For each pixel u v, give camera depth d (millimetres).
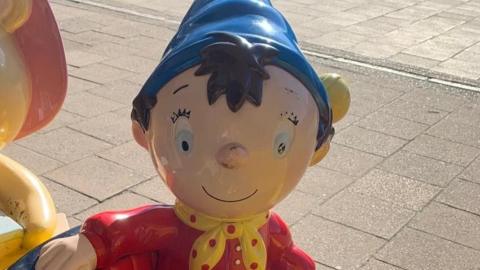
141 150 4016
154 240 1645
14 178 2166
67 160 3822
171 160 1518
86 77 5152
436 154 4312
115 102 4734
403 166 4098
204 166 1473
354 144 4359
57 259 1554
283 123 1472
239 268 1635
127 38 6227
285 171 1529
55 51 1855
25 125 1942
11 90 1741
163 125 1507
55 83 1892
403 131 4648
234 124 1434
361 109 4992
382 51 6414
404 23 7488
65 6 7098
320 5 8008
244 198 1521
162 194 3543
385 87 5504
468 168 4137
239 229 1622
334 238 3268
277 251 1775
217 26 1519
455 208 3633
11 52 1746
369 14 7770
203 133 1451
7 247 1962
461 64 6215
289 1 8062
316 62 5953
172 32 6531
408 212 3559
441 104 5230
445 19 7793
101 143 4078
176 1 7719
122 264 1643
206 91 1439
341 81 1740
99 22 6645
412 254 3180
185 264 1640
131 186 3596
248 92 1420
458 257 3186
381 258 3131
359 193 3719
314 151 1615
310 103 1525
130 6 7336
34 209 2061
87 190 3512
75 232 1754
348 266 3053
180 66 1478
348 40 6676
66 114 4438
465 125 4844
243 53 1428
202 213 1600
